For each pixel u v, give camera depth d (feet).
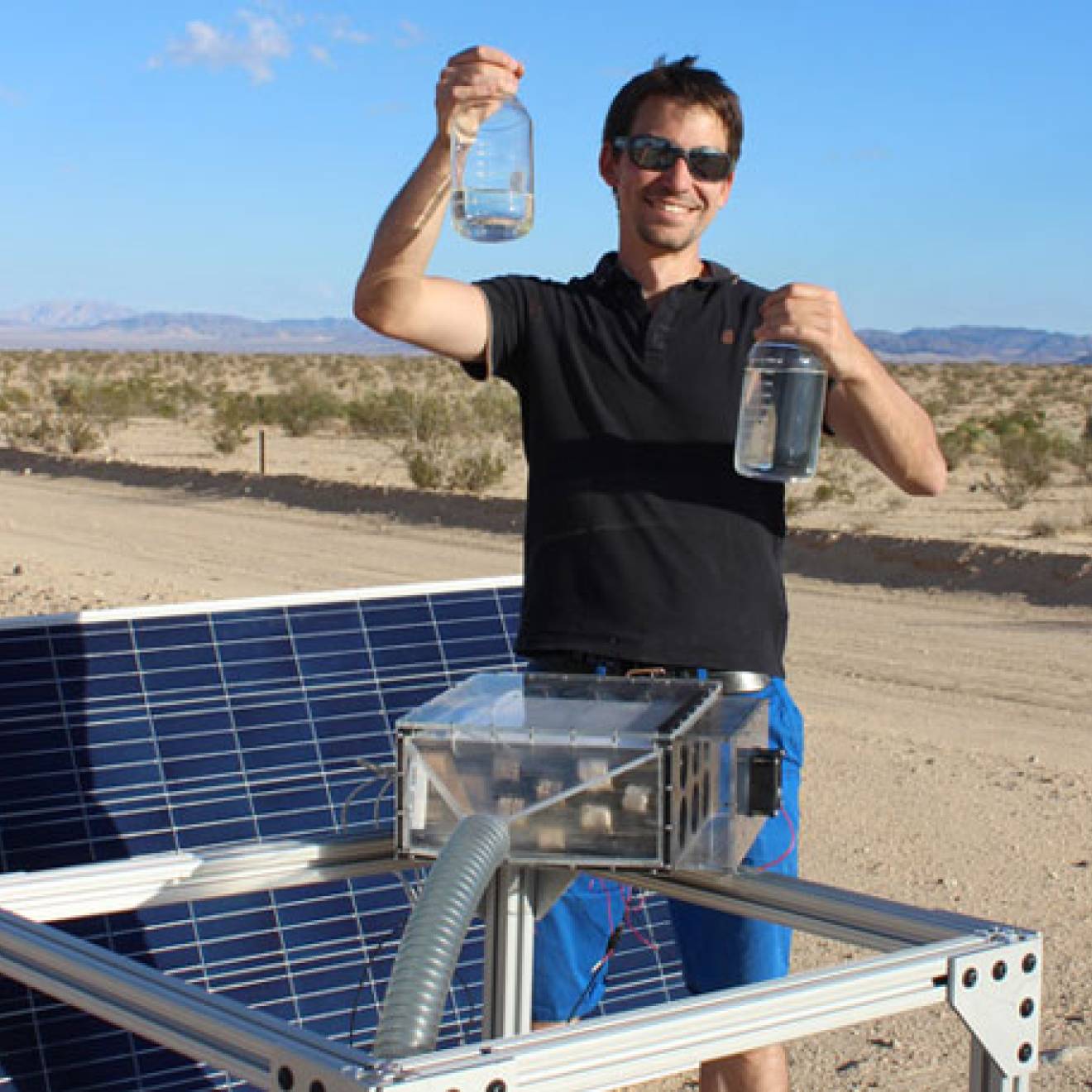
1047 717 35.94
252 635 16.12
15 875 8.46
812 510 79.25
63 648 15.17
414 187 9.84
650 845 8.25
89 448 124.67
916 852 23.97
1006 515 78.84
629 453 10.56
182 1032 6.96
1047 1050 16.49
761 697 10.52
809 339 9.27
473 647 16.99
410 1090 6.06
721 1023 6.82
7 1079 13.30
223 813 15.08
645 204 10.67
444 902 7.39
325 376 289.12
